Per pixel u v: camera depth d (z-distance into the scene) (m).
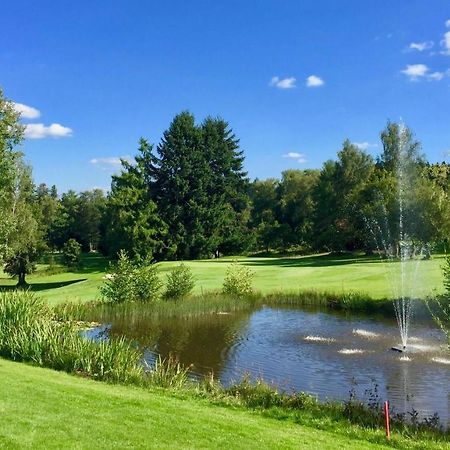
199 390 16.12
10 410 10.55
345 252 80.25
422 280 41.91
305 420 13.32
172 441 9.80
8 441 8.88
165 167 85.44
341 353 23.53
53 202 101.19
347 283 43.44
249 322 32.03
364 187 71.75
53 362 17.50
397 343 25.33
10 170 40.62
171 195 85.31
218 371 21.02
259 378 19.22
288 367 21.38
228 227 90.50
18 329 19.52
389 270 48.41
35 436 9.25
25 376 14.41
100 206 106.12
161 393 15.20
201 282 47.19
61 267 83.31
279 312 35.69
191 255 85.19
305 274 50.25
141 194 80.44
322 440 11.37
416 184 56.81
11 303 20.98
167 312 34.06
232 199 95.69
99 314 32.66
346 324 30.89
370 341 25.94
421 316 32.12
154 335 28.28
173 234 83.38
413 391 17.98
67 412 10.88
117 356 17.42
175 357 23.38
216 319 33.19
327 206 81.00
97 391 13.42
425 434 12.80
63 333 19.69
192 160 85.56
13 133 40.16
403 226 57.53
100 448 9.03
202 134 89.06
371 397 17.33
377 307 35.09
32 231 60.44
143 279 36.28
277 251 95.88
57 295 40.78
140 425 10.55
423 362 21.72
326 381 19.34
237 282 40.66
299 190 101.31
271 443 10.40
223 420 11.86
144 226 79.56
